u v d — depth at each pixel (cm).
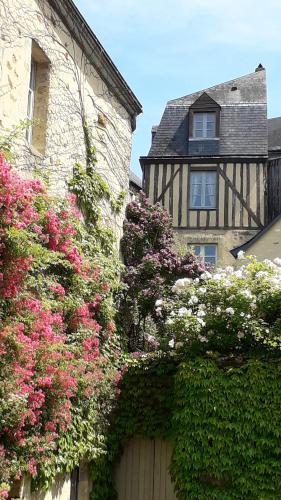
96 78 827
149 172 1752
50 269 604
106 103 861
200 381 711
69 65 739
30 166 626
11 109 595
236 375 702
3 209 454
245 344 737
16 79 605
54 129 693
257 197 1695
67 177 721
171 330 760
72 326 621
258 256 1397
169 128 1820
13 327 462
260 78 1933
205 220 1700
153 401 792
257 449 676
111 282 742
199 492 687
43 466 546
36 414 507
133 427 789
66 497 652
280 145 1942
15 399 445
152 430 785
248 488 669
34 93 683
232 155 1727
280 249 1387
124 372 803
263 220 1678
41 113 677
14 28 606
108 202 848
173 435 745
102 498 757
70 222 621
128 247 916
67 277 621
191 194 1723
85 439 667
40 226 536
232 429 689
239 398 694
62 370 528
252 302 724
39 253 489
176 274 952
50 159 679
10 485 501
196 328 736
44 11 672
